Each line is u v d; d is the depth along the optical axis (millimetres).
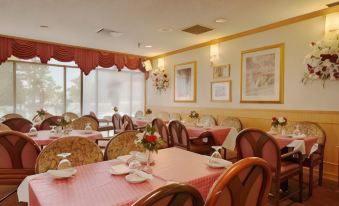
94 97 7211
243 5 3539
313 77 3816
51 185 1418
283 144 3094
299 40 4035
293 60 4125
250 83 4809
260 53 4613
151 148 1714
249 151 2625
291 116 4160
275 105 4410
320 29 3764
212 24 4414
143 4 3498
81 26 4559
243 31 4867
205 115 5578
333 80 3646
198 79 6016
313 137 3273
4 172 2273
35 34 5129
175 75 6719
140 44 5996
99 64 6605
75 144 2115
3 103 5793
